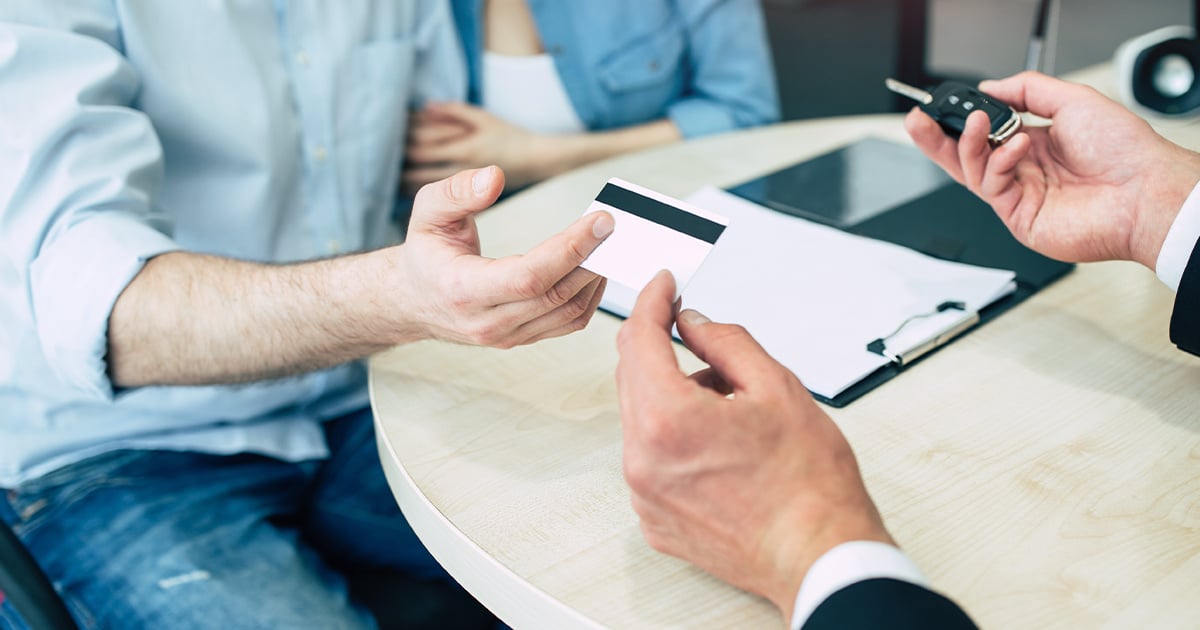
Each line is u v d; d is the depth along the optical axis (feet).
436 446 2.21
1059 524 1.88
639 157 3.84
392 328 2.45
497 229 3.27
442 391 2.43
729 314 2.59
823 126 4.09
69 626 2.62
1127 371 2.35
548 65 4.57
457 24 4.58
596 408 2.33
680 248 2.02
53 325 2.73
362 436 3.68
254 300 2.60
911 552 1.83
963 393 2.29
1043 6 3.76
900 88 2.82
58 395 3.18
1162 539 1.83
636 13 4.51
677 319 1.95
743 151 3.85
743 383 1.77
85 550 3.10
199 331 2.65
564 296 2.14
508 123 4.56
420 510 2.04
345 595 3.02
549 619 1.78
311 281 2.53
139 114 3.11
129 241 2.74
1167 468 2.02
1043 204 2.62
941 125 2.72
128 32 3.22
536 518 1.97
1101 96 2.56
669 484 1.68
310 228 3.90
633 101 4.70
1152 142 2.45
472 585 1.94
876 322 2.53
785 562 1.63
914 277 2.73
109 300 2.67
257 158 3.57
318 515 3.34
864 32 12.34
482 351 2.60
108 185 2.88
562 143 4.56
